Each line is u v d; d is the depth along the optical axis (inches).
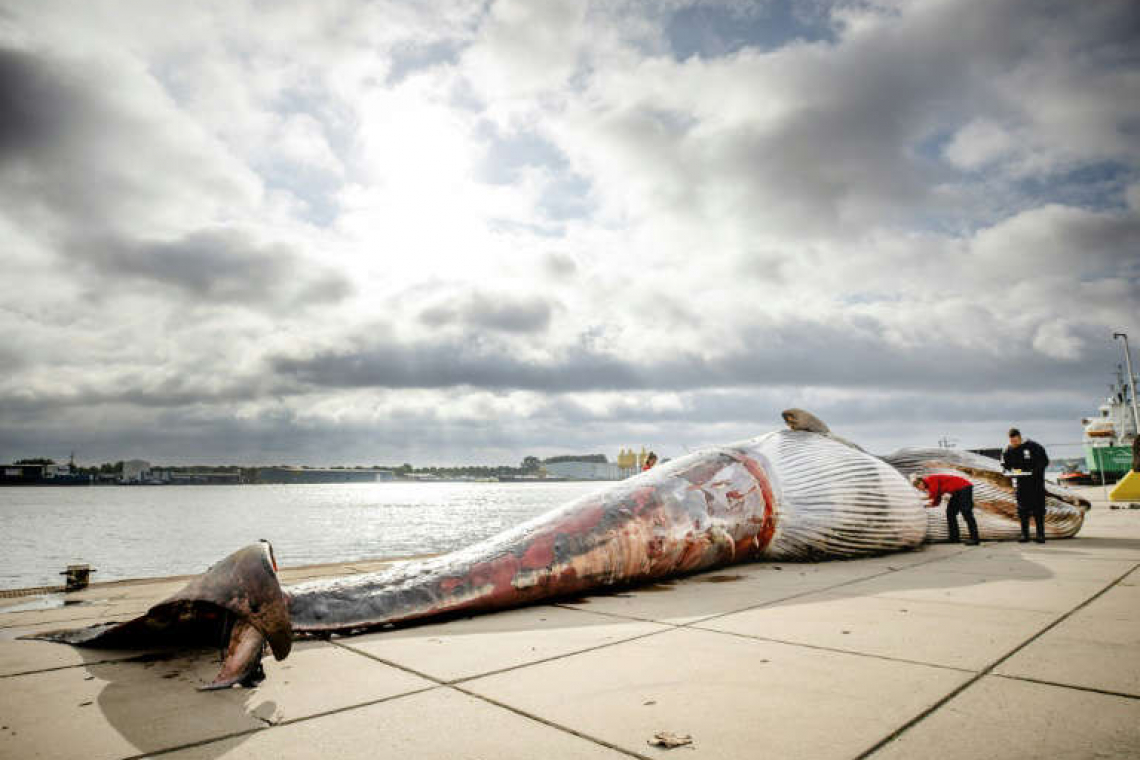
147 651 148.3
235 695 113.0
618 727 93.0
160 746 90.1
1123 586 198.2
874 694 103.8
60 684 121.5
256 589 123.3
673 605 188.9
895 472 291.1
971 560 272.2
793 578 232.7
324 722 98.5
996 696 101.0
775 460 274.7
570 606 194.1
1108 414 1493.6
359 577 182.1
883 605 176.7
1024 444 344.2
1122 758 78.0
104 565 736.3
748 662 124.8
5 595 243.3
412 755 84.9
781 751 82.7
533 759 82.5
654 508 228.4
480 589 182.1
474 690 112.6
